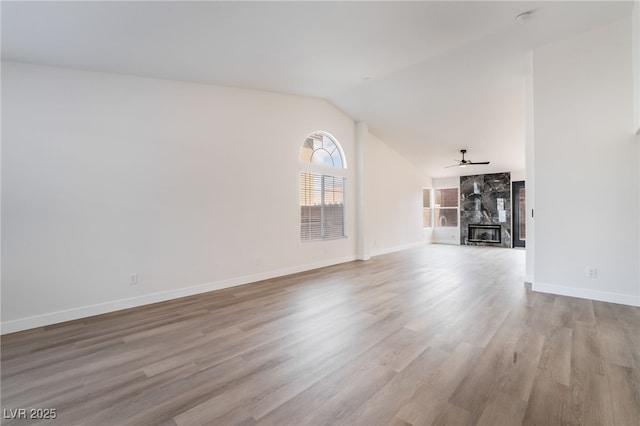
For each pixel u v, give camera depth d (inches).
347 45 133.2
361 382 76.7
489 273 206.5
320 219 238.1
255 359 89.7
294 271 213.2
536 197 155.3
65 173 124.3
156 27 100.3
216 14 96.7
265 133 195.5
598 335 102.0
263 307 138.3
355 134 269.3
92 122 130.5
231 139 177.6
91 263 130.3
